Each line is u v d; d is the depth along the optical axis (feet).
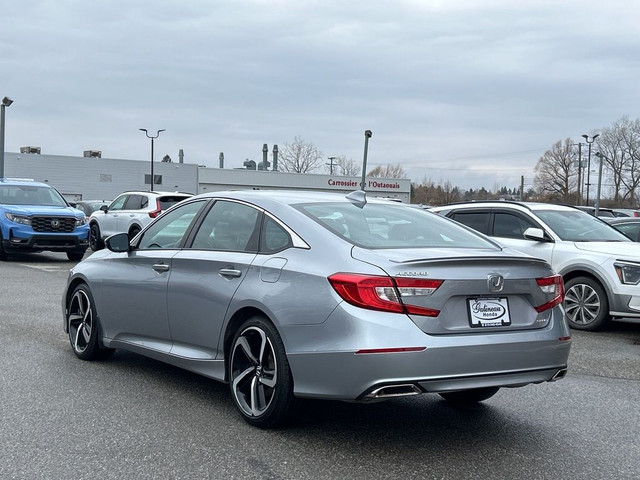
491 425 16.35
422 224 17.20
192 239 18.22
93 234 69.05
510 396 19.04
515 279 14.52
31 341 24.39
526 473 13.33
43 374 19.95
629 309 28.84
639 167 280.92
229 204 17.84
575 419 16.99
